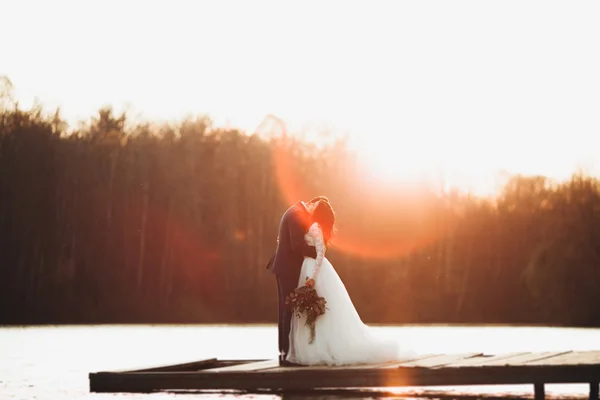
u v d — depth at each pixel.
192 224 59.00
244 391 12.42
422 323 60.19
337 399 11.40
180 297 58.47
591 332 41.12
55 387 12.88
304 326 11.20
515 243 59.69
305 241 11.32
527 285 57.91
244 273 59.28
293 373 10.34
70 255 56.53
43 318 55.41
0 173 55.88
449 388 13.16
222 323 58.34
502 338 33.06
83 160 57.44
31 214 55.88
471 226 60.12
